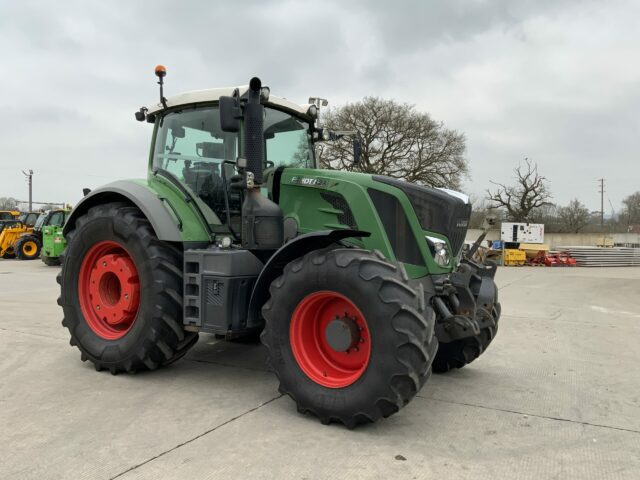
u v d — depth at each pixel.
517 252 24.61
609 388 4.40
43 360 4.89
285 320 3.55
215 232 4.44
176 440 3.12
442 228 3.96
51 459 2.85
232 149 4.39
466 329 3.68
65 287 4.78
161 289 4.16
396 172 28.70
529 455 3.04
